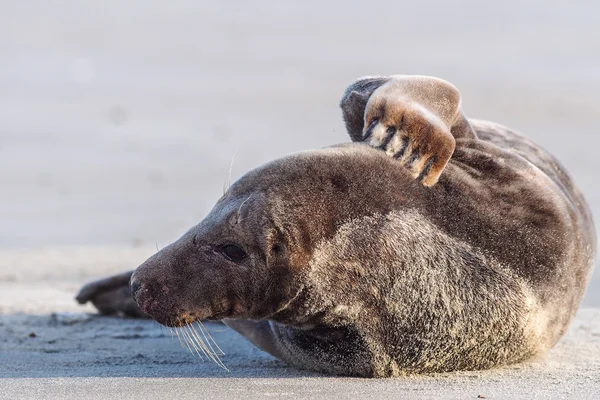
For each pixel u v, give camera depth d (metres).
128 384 9.95
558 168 12.27
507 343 10.48
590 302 17.00
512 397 9.36
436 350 10.19
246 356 12.12
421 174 10.20
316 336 10.52
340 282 9.83
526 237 10.34
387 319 10.02
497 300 10.17
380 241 9.84
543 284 10.45
